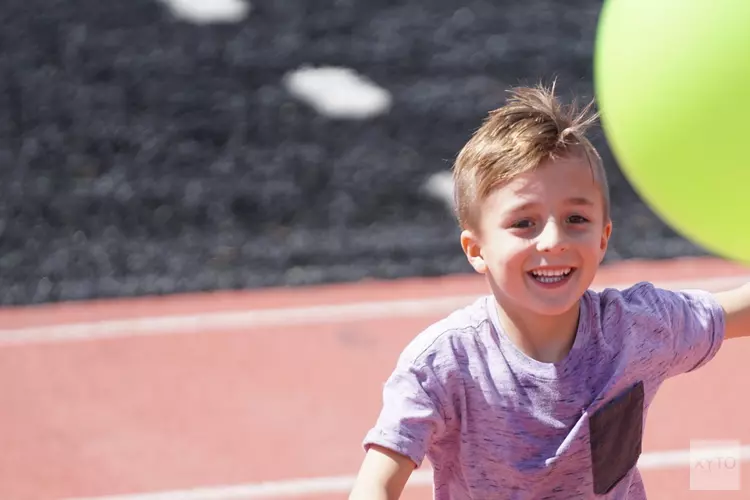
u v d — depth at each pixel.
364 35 25.34
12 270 17.58
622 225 18.69
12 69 23.50
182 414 12.71
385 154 21.09
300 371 13.80
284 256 18.00
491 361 6.05
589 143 6.12
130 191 20.00
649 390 6.41
